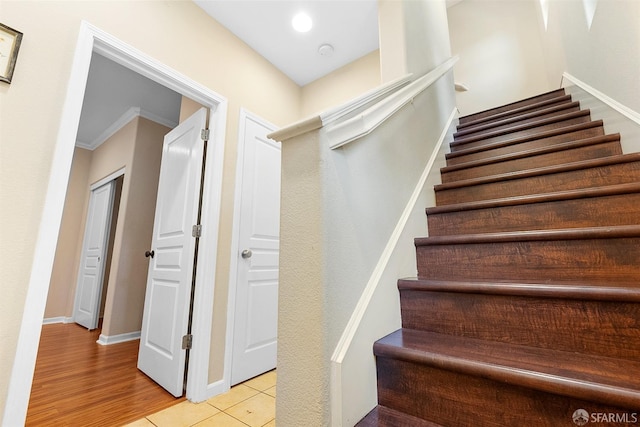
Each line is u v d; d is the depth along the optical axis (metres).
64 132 1.34
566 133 1.84
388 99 1.24
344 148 0.96
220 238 2.02
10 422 1.09
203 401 1.75
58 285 4.11
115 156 3.90
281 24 2.37
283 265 0.85
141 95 3.27
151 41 1.80
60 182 1.30
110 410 1.63
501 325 0.92
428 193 1.70
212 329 1.89
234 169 2.20
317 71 2.98
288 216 0.86
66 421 1.52
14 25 1.26
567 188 1.43
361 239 0.98
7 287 1.14
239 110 2.34
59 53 1.38
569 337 0.82
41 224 1.24
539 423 0.67
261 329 2.23
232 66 2.36
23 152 1.23
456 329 1.00
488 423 0.72
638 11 1.25
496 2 3.82
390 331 1.03
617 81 1.51
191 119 2.30
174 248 2.15
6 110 1.21
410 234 1.33
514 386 0.70
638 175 1.28
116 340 3.07
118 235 3.32
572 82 2.26
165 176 2.49
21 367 1.13
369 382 0.86
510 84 3.57
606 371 0.68
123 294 3.19
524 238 1.10
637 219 1.11
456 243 1.24
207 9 2.19
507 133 2.26
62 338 3.24
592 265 0.98
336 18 2.34
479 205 1.42
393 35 1.80
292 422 0.76
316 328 0.76
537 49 3.49
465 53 3.88
